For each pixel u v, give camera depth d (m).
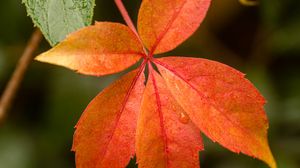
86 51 0.27
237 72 0.28
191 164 0.28
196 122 0.28
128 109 0.28
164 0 0.28
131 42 0.28
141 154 0.28
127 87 0.28
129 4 0.58
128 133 0.28
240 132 0.28
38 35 0.42
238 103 0.28
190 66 0.28
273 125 0.60
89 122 0.27
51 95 0.60
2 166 0.59
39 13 0.28
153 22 0.28
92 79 0.60
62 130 0.59
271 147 0.59
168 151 0.28
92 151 0.28
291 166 0.59
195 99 0.28
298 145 0.60
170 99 0.28
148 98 0.28
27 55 0.42
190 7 0.28
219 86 0.28
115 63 0.28
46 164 0.60
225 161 0.60
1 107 0.43
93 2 0.28
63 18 0.28
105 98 0.28
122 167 0.28
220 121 0.28
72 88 0.59
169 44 0.29
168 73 0.28
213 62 0.28
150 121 0.28
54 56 0.26
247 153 0.28
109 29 0.27
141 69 0.28
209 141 0.59
